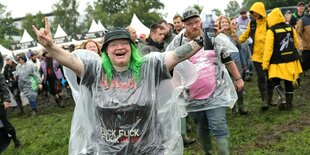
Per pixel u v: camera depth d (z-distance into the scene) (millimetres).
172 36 6523
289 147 5590
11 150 7633
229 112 8078
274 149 5660
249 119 7312
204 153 5379
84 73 3092
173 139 3164
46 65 12375
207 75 4594
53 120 10492
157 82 3098
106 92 3053
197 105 4660
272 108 7898
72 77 3316
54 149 7371
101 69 3082
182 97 4672
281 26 7188
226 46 4621
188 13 4469
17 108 13688
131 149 3047
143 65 3078
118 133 3037
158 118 3127
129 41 3031
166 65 3078
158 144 3084
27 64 11719
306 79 10766
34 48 30922
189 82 3514
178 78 3473
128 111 2994
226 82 4688
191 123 7445
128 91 3029
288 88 7504
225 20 7406
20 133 9312
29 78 11688
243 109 7688
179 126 3209
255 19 7742
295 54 7273
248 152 5629
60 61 3006
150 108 3035
